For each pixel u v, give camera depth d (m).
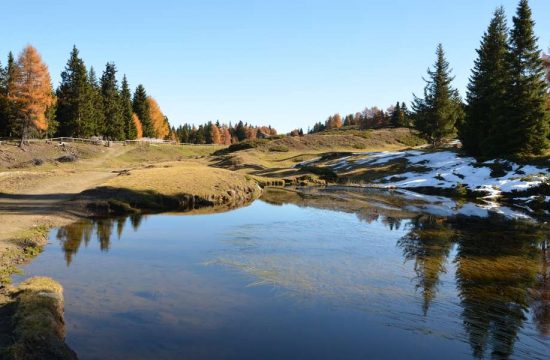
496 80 50.00
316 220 26.62
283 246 19.19
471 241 20.81
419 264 16.50
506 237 21.88
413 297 12.93
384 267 16.05
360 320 11.23
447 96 67.06
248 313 11.55
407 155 60.97
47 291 11.50
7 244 17.55
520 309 12.11
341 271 15.45
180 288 13.41
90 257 17.00
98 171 52.12
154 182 35.47
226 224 24.97
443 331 10.66
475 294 13.23
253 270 15.37
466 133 51.50
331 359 9.19
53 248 18.31
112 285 13.57
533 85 44.62
